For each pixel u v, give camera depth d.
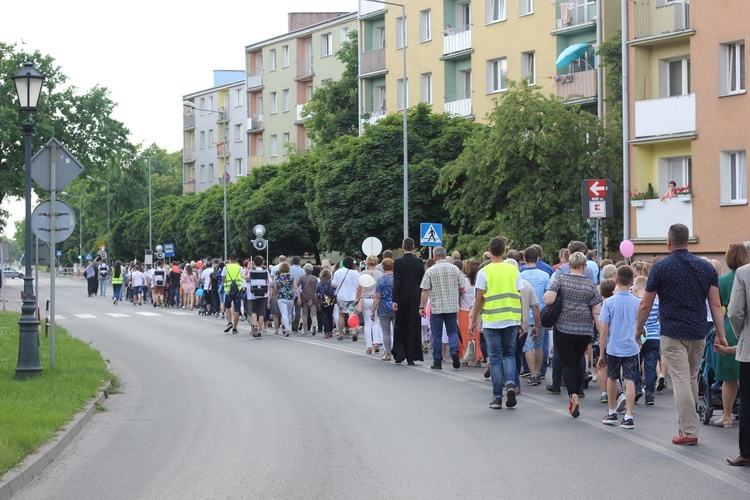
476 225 37.47
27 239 17.62
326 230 46.84
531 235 35.12
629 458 10.34
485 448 10.98
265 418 13.41
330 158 47.47
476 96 54.09
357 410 14.02
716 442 11.33
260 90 93.94
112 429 12.79
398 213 43.94
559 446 11.09
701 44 34.38
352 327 25.45
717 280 11.18
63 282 105.31
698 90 34.47
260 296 28.56
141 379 18.50
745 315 9.84
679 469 9.75
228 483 9.29
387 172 44.38
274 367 20.17
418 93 58.41
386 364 20.59
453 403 14.68
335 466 10.02
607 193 23.84
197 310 46.44
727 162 33.91
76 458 10.83
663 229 35.22
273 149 91.94
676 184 36.25
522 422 12.85
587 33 48.09
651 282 11.27
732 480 9.22
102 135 70.38
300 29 86.94
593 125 36.34
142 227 100.94
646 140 35.75
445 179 38.03
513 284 14.19
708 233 34.09
